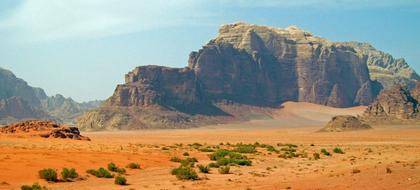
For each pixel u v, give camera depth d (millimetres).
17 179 40969
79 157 57938
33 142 95938
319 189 34781
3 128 121500
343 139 157750
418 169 46500
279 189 35656
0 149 66312
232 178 45656
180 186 39844
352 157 73750
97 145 92500
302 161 67188
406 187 33750
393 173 42469
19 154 58250
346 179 39781
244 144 119500
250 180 43875
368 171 45625
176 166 56625
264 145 110250
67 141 107688
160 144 116875
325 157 74750
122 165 54312
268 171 53000
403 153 81625
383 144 117125
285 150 92875
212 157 67938
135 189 38281
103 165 53250
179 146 104062
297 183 39188
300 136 197250
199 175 47750
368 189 33656
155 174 48500
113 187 39469
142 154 69000
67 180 42312
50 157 56062
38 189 36000
